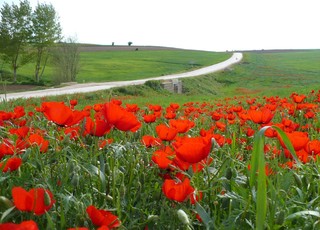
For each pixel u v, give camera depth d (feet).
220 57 360.89
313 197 7.09
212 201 6.46
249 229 5.79
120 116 7.13
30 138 7.63
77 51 193.16
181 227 5.68
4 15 189.98
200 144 5.96
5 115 11.48
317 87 72.59
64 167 6.70
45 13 192.95
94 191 6.51
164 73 244.83
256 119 10.74
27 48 198.08
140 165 7.32
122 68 268.41
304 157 8.03
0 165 6.36
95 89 136.36
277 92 75.25
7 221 5.39
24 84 193.67
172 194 5.58
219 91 190.19
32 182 6.56
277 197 6.20
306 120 18.79
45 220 5.69
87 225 5.16
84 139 7.99
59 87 158.81
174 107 18.10
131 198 6.67
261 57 372.38
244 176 7.02
